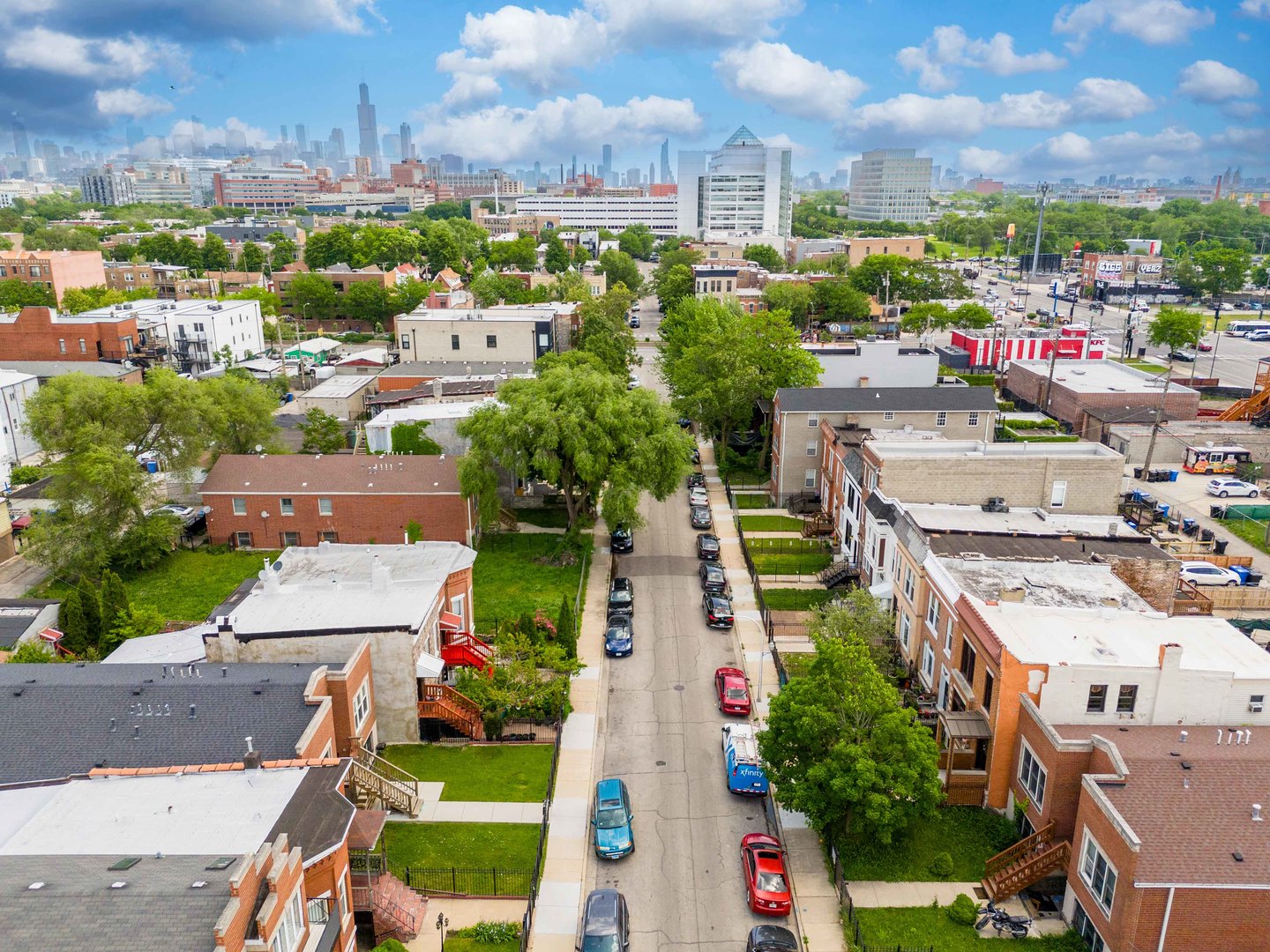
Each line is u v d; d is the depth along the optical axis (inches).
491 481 2343.8
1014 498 2080.5
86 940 731.4
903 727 1222.9
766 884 1190.3
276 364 4596.5
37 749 1168.8
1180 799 1099.9
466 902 1194.0
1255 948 1012.5
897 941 1119.0
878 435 2586.1
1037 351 4566.9
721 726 1643.7
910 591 1800.0
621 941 1084.5
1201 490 2977.4
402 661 1509.6
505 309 4576.8
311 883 943.7
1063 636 1395.2
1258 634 1811.0
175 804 1016.9
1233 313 7007.9
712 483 3095.5
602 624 2036.2
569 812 1385.3
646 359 5182.1
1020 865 1184.8
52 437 2466.8
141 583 2295.8
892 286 6825.8
